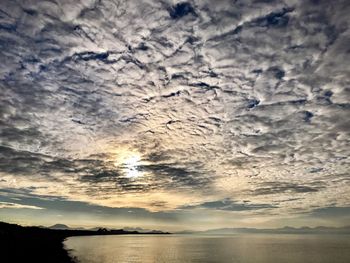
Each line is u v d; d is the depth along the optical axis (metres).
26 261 45.25
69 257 60.84
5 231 88.75
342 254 83.88
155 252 94.00
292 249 106.25
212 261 68.44
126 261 65.44
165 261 68.06
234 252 94.38
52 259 51.81
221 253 90.44
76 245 107.62
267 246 127.25
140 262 64.94
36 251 60.94
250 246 128.62
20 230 112.31
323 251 95.06
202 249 109.19
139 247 119.88
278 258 74.19
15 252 54.22
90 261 57.72
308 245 133.25
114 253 84.50
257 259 72.38
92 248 99.69
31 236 100.62
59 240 120.75
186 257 77.38
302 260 69.50
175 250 103.75
